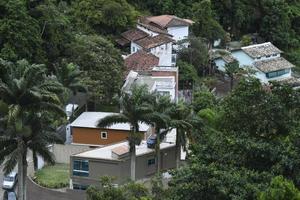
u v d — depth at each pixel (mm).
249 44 164375
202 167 45312
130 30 136750
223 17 170875
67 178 80000
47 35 104875
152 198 54188
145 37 133750
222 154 50469
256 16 174750
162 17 145625
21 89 62969
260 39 174750
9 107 62531
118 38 134750
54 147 86312
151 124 75125
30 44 100000
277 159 47594
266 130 52531
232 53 146625
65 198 75312
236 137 51312
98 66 102312
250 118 53469
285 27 175875
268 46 149125
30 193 75750
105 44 110000
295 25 182375
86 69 102750
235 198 43031
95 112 96562
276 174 46344
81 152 80812
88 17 132500
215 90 133000
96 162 77000
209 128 74000
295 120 52562
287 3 183750
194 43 139375
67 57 105875
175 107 76312
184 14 157125
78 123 89688
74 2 136500
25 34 98938
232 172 46406
